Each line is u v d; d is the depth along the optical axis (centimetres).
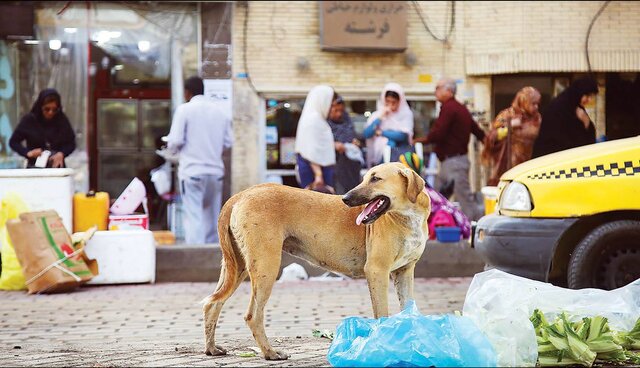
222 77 1844
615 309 760
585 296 765
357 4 1834
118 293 1272
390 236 763
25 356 813
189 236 1588
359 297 1204
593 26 1852
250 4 1845
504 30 1856
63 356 809
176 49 1836
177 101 1838
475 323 701
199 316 1076
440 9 1877
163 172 1814
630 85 1878
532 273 986
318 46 1861
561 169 988
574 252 968
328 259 787
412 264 791
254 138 1855
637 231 956
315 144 1589
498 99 1900
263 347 761
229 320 1045
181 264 1397
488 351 663
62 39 1809
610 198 965
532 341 693
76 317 1077
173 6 1831
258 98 1856
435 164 1823
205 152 1582
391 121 1664
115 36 1822
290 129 1864
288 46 1858
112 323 1033
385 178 748
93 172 1820
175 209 1805
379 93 1873
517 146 1602
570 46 1852
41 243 1273
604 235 959
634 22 1855
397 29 1842
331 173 1611
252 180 1856
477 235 1041
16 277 1296
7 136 1798
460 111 1590
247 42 1850
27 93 1806
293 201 778
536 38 1845
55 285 1259
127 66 1828
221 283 797
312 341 874
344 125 1636
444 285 1302
